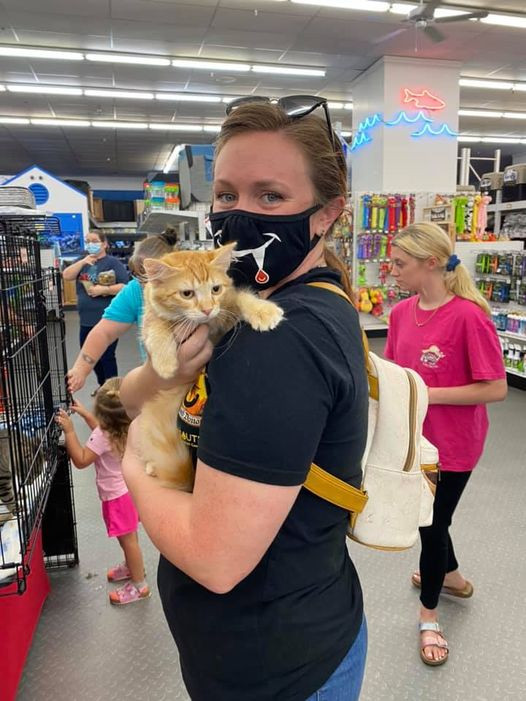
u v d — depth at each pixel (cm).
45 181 1116
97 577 266
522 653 218
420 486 116
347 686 93
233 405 74
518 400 573
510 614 241
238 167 90
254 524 74
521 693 199
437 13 790
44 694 199
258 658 86
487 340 198
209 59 960
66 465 262
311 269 98
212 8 753
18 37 847
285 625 85
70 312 1378
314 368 76
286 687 87
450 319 204
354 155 1113
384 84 979
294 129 89
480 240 812
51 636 227
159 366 93
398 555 284
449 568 247
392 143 1002
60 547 270
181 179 651
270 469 73
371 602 248
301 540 86
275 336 77
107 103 1247
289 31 841
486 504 340
